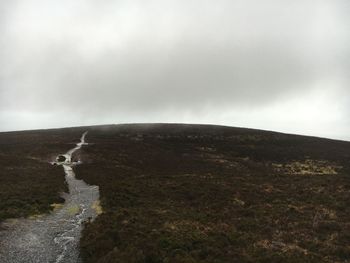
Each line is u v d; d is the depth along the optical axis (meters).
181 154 84.56
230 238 23.59
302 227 27.19
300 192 41.06
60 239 23.61
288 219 29.36
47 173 51.81
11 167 54.69
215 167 70.12
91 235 23.00
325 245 22.83
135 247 20.55
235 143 104.44
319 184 45.41
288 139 110.12
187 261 18.89
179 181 46.97
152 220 27.39
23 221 27.50
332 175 56.75
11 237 23.66
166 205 34.00
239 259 19.86
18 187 39.19
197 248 21.61
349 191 40.16
